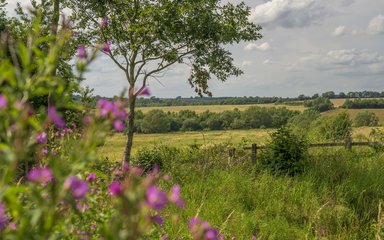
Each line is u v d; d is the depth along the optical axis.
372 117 74.06
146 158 12.82
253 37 13.91
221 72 15.27
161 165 12.77
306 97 133.62
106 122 1.34
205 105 138.00
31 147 1.26
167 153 13.91
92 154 1.32
